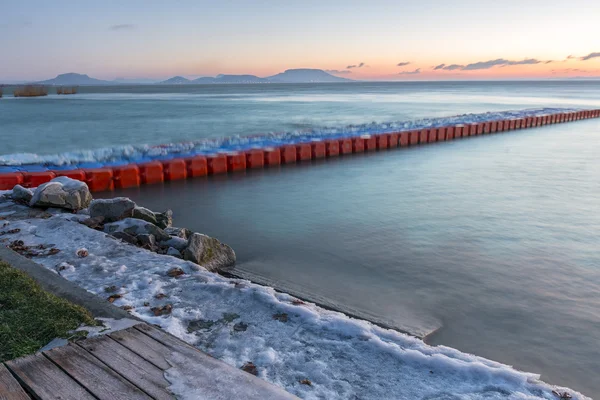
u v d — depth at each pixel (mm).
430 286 6844
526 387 3508
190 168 16062
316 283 6887
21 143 26547
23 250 6328
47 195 8750
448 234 9438
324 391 3412
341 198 12859
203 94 130875
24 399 2752
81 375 3002
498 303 6293
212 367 3143
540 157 20516
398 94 123562
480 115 39312
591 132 31359
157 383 2936
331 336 4191
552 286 6883
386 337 4242
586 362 4910
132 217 8312
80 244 6645
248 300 4863
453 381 3561
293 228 9914
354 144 22141
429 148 23844
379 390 3436
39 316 3826
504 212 11188
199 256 6988
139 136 29828
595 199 12539
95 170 14016
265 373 3615
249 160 18000
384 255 8180
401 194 13297
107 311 4051
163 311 4586
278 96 110312
